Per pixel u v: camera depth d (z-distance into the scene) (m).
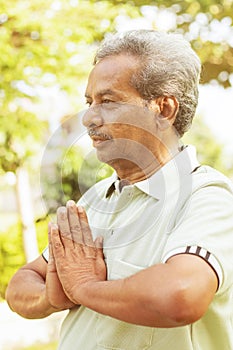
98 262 1.77
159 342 1.69
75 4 5.17
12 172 5.42
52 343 5.56
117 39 1.83
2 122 4.97
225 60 5.95
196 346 1.69
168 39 1.84
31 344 5.58
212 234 1.60
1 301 6.62
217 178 1.74
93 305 1.63
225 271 1.57
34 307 1.98
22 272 2.12
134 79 1.77
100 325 1.77
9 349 5.54
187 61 1.84
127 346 1.72
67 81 5.04
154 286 1.51
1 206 6.70
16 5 5.03
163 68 1.79
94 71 1.81
